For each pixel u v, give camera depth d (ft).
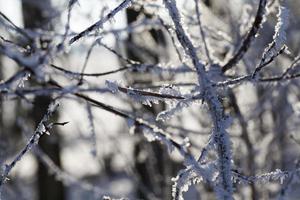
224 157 6.37
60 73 7.78
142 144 20.36
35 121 26.30
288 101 14.40
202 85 6.40
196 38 10.29
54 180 34.47
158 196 18.42
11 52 4.31
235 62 7.32
